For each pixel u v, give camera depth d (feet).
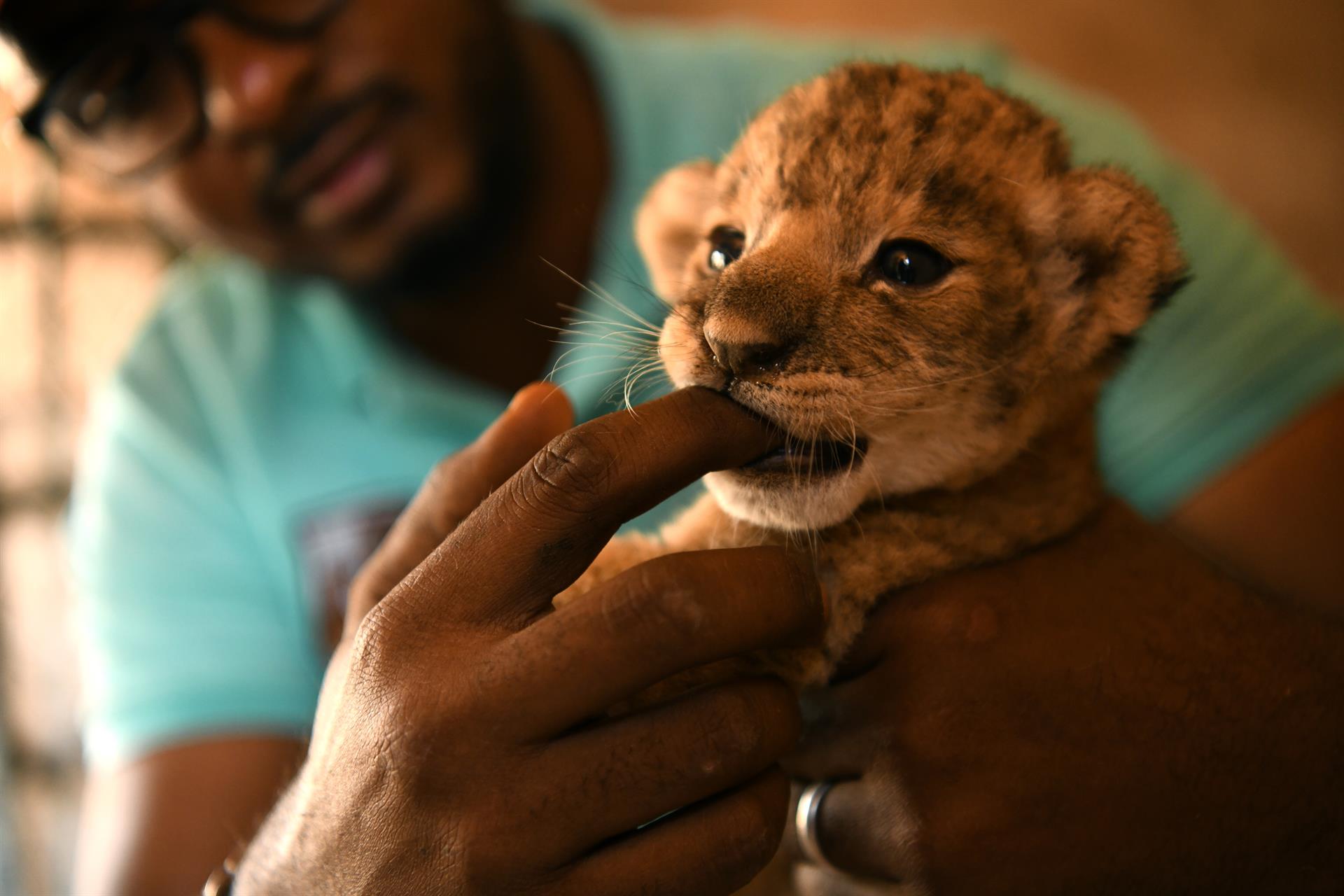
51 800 2.60
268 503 1.70
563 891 0.82
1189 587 1.02
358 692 0.84
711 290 1.01
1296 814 0.93
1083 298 1.09
